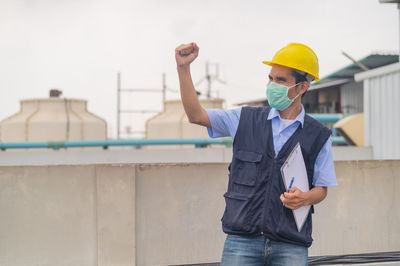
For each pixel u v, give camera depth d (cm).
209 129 216
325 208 367
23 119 2417
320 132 208
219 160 914
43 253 322
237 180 207
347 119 927
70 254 325
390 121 779
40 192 323
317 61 212
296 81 203
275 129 207
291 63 202
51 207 324
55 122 2427
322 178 207
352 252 369
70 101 2559
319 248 365
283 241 199
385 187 377
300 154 203
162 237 341
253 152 205
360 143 909
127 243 330
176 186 344
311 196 200
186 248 344
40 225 323
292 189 195
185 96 200
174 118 2238
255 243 202
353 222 370
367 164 375
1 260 318
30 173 322
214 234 348
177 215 343
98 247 326
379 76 812
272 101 205
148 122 2331
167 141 1057
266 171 202
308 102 3247
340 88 2880
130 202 331
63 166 326
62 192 326
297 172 202
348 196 371
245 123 211
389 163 378
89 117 2605
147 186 339
